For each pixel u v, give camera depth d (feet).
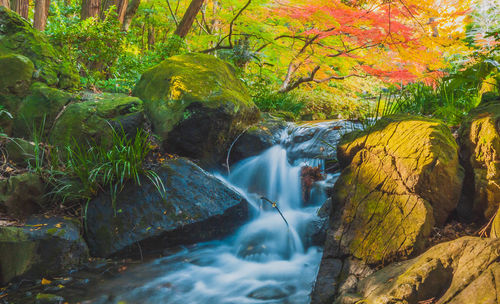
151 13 30.14
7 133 12.76
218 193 12.58
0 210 10.46
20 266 9.52
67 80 14.80
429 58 19.83
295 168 15.02
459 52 22.59
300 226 11.97
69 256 10.30
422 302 6.35
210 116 14.25
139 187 12.10
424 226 8.11
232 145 15.83
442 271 6.56
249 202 13.23
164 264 10.88
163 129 14.20
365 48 22.63
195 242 11.94
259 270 10.68
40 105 13.12
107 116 13.10
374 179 9.42
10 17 13.91
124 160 12.05
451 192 8.80
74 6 23.68
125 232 11.19
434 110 15.48
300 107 25.20
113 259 10.94
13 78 12.93
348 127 15.93
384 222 8.60
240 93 16.93
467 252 6.55
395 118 10.87
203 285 9.87
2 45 13.60
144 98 15.49
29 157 11.98
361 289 7.58
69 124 12.76
